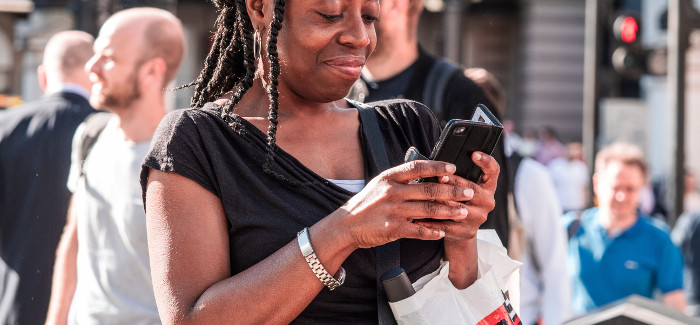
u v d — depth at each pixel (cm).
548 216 447
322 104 190
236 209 174
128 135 321
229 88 199
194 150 173
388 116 198
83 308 304
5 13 1103
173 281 168
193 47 2072
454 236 170
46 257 384
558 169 1366
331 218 165
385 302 179
